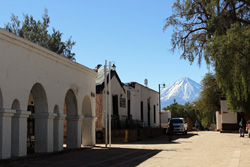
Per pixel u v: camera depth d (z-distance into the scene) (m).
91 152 16.58
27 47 13.28
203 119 66.44
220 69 18.22
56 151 15.87
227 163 11.49
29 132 18.53
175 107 105.88
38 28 36.09
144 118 37.31
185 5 22.23
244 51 17.11
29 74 13.49
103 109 25.09
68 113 18.70
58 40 36.78
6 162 11.34
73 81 18.14
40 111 15.06
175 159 13.03
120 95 29.06
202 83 54.56
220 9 19.94
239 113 39.59
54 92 15.80
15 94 12.41
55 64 15.96
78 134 18.62
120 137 24.59
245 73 17.33
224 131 39.53
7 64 11.91
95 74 21.67
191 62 23.39
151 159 13.17
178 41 23.45
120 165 11.53
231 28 17.64
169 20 23.06
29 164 11.71
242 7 20.22
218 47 17.89
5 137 11.64
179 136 34.03
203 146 19.41
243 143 21.05
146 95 38.56
